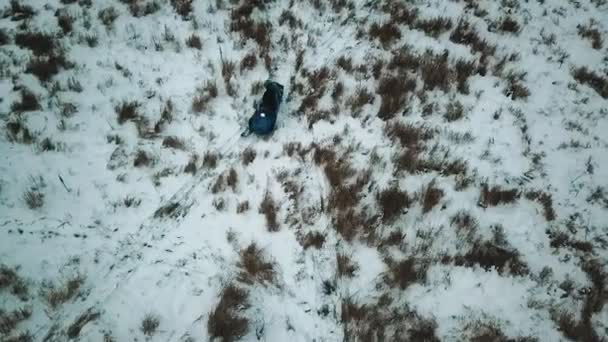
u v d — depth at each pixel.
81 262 5.96
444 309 5.93
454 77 9.42
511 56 10.18
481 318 5.87
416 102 8.91
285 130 8.12
